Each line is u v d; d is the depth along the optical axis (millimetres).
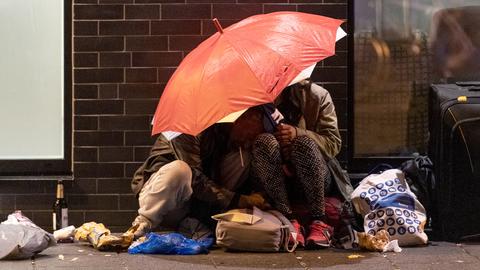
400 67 10422
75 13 10188
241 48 8453
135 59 10242
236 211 8930
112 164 10305
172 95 8492
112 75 10242
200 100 8250
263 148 8914
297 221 9258
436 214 9492
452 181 9281
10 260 8672
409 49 10422
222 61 8406
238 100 8172
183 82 8484
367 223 9094
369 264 8438
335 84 10305
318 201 9016
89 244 9461
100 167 10297
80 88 10242
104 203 10320
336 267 8328
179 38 10234
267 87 8195
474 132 9211
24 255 8711
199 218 9391
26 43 10383
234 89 8211
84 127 10266
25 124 10430
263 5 10219
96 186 10305
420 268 8312
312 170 8961
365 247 8938
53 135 10438
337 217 9297
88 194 10312
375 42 10367
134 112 10273
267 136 8953
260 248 8898
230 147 9211
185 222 9367
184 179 9031
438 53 10445
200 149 9203
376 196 9188
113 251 9102
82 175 10289
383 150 10453
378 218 9102
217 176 9234
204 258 8727
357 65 10375
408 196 9203
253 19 8906
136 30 10219
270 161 8898
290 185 9289
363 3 10328
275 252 8938
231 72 8297
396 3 10375
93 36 10211
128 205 10336
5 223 9164
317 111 9406
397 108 10445
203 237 9266
